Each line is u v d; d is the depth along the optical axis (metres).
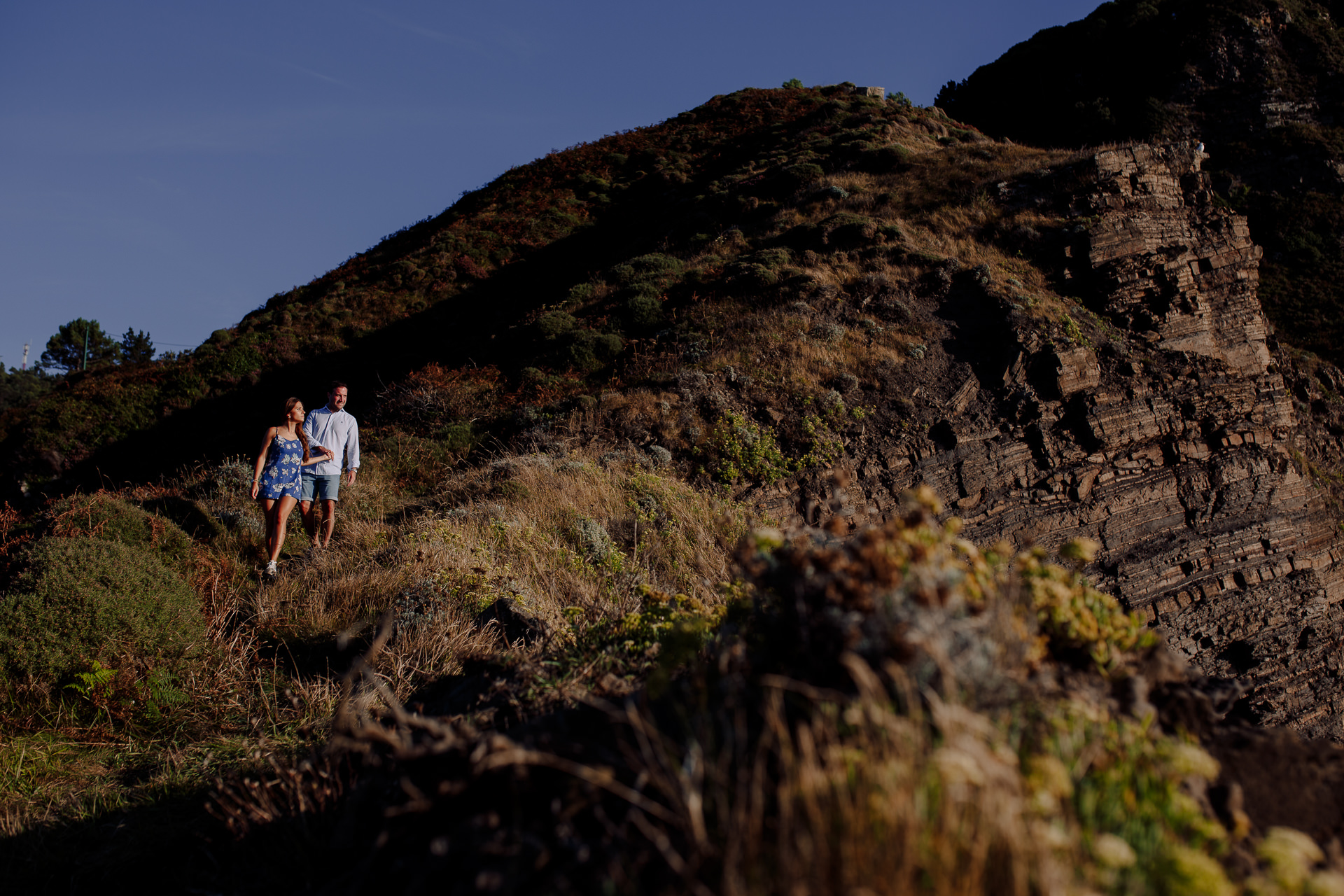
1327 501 15.61
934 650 2.04
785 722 2.27
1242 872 2.01
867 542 2.41
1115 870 1.74
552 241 32.75
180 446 23.55
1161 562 13.72
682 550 8.46
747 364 14.48
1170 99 47.03
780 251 19.05
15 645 5.02
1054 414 14.08
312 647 6.07
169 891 3.31
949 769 1.63
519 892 2.05
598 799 2.24
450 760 2.66
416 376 17.97
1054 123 50.50
